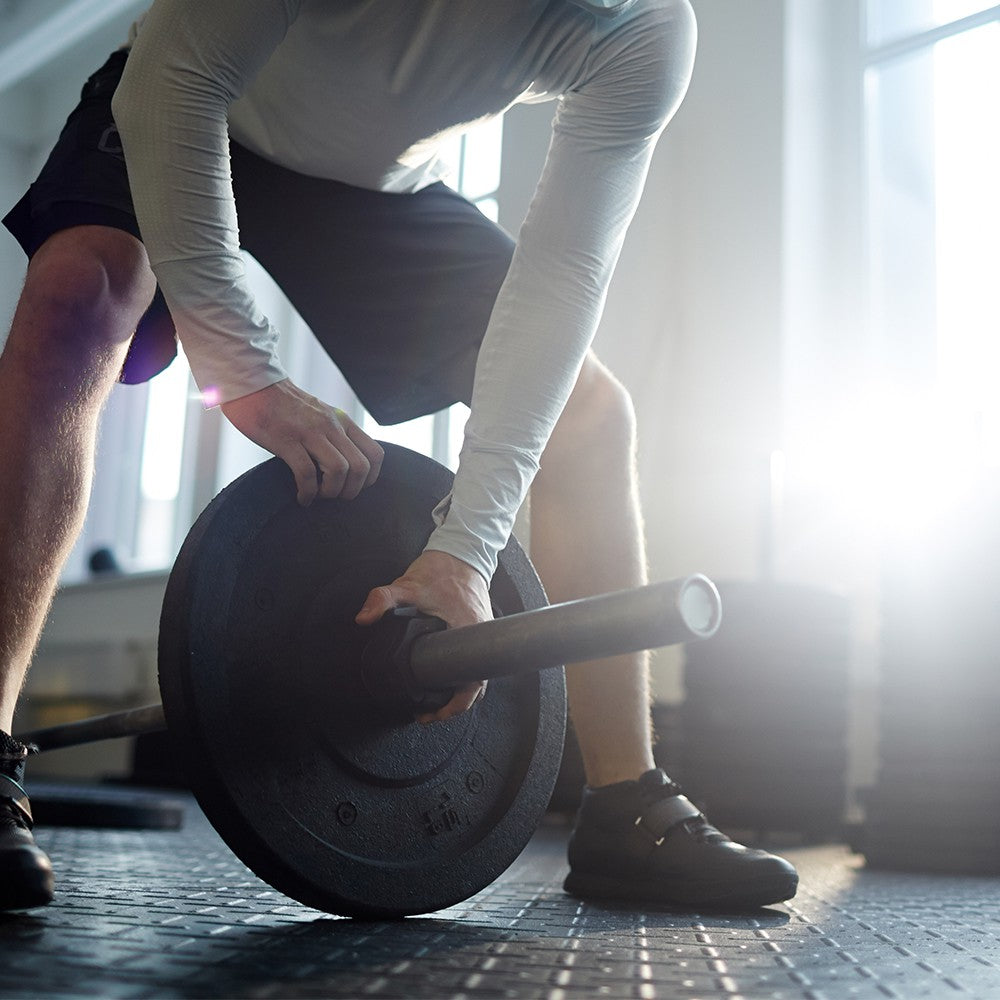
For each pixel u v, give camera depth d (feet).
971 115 13.15
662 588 2.87
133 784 16.03
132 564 21.33
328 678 3.58
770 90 13.57
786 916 4.25
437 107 4.26
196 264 3.62
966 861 7.49
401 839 3.72
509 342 3.88
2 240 20.95
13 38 20.07
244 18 3.58
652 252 13.97
